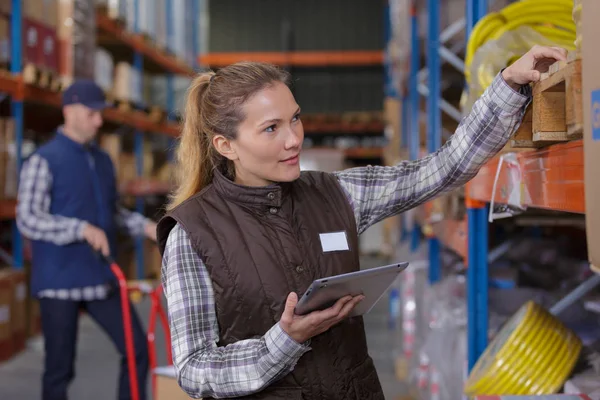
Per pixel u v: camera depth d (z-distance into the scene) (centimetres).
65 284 332
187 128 165
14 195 513
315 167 1232
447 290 352
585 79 106
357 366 156
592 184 103
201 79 163
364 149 1250
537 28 210
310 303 133
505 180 183
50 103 546
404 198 170
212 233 151
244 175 158
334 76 1221
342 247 158
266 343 139
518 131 152
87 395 421
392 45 830
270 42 1219
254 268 149
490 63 206
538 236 397
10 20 500
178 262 151
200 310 150
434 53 410
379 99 1214
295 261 152
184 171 167
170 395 276
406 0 577
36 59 519
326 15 1216
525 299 294
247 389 140
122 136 884
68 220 326
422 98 605
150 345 315
